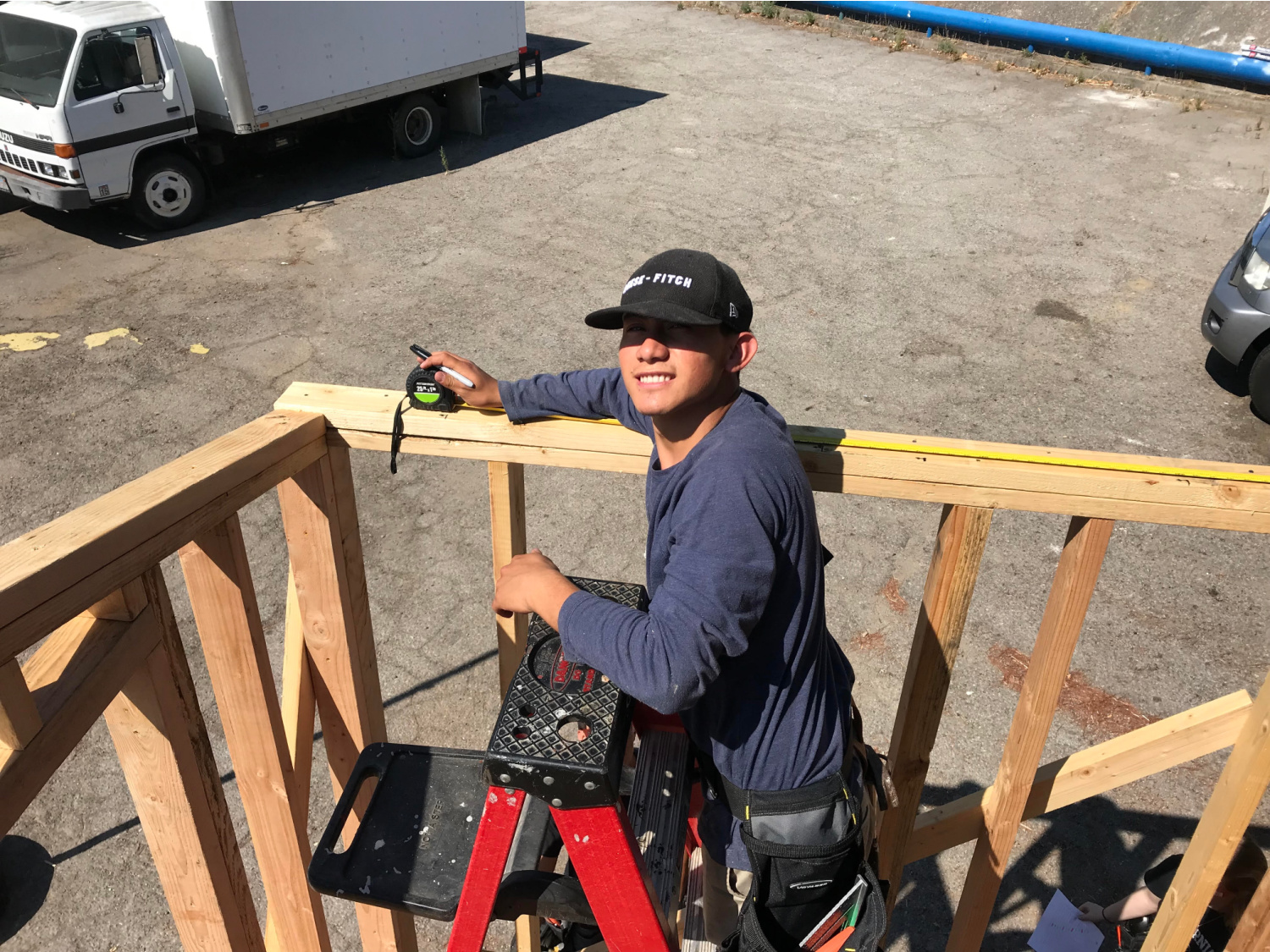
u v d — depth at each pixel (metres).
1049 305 8.36
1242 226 9.88
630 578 5.34
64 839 4.02
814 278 8.80
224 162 10.44
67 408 6.92
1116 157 11.76
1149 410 6.91
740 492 1.31
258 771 1.96
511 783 1.40
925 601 1.93
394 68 11.12
